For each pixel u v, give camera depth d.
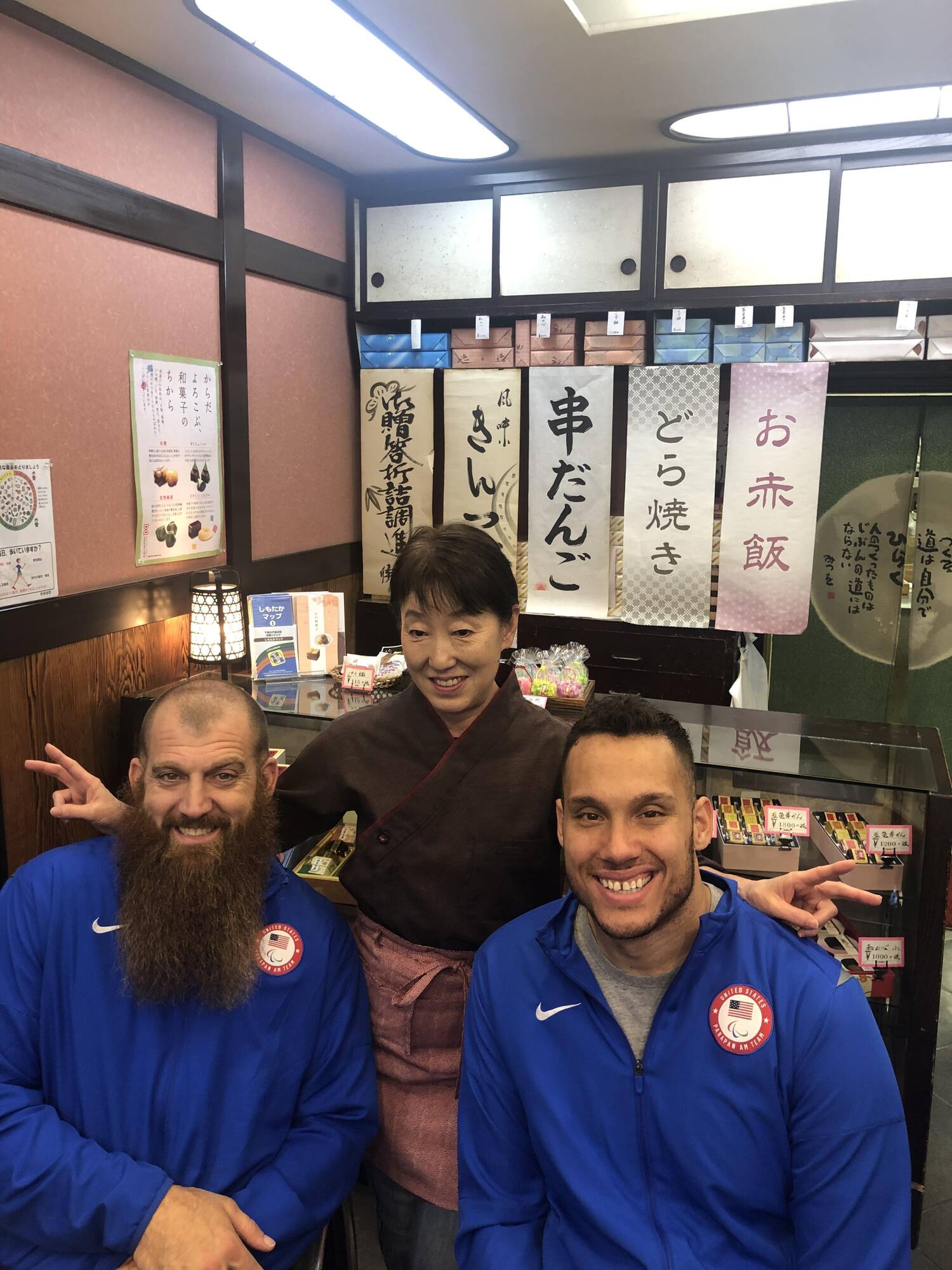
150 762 1.47
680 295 3.50
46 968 1.46
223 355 3.15
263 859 1.51
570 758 1.24
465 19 2.35
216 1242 1.26
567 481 3.76
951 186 3.15
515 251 3.69
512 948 1.37
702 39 2.45
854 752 2.00
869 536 4.00
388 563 4.07
